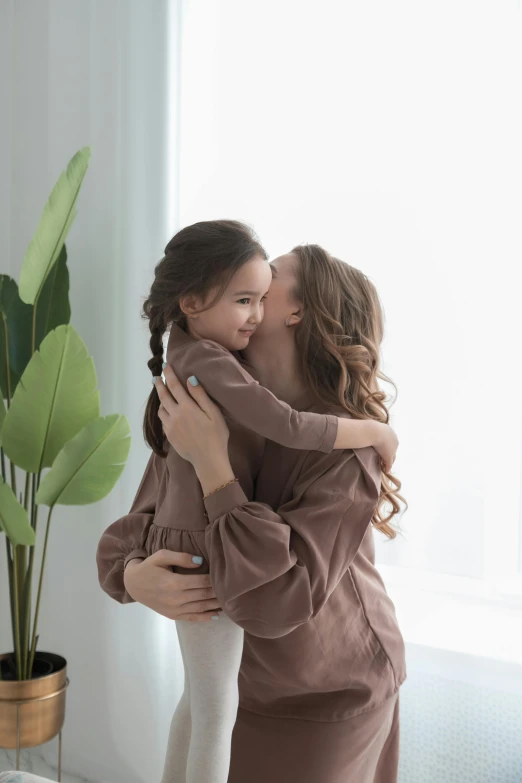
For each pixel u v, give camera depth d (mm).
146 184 2088
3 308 2160
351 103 1869
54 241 1894
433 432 1782
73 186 1851
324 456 1168
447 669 1778
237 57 2002
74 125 2229
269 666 1206
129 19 2096
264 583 1050
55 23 2250
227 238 1131
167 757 1274
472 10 1729
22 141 2332
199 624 1152
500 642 1740
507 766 1717
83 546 2273
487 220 1718
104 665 2242
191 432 1121
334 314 1236
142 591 1141
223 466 1111
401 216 1814
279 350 1251
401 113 1812
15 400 1804
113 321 2166
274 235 1957
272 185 1960
